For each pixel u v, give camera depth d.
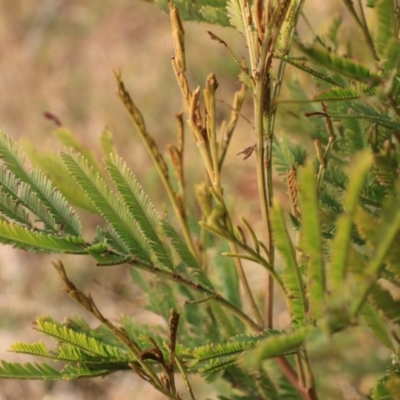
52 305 1.45
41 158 0.60
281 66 0.53
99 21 2.11
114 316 1.31
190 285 0.55
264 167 0.53
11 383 1.31
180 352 0.55
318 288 0.47
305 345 0.50
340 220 0.46
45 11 2.23
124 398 1.23
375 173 0.53
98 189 0.54
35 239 0.52
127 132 1.68
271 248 0.53
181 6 0.59
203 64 1.62
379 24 0.49
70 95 1.91
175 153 0.58
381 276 0.49
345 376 0.74
